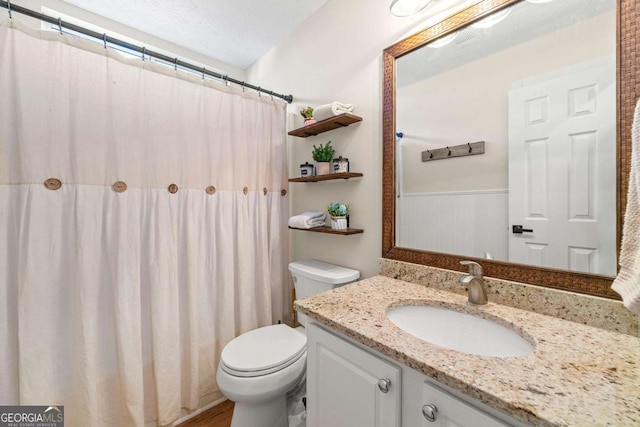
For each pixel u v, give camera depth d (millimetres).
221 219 1587
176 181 1435
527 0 900
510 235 941
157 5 1621
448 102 1091
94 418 1188
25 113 1055
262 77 2211
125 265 1254
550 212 859
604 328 749
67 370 1164
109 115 1235
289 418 1431
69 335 1167
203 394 1543
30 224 1061
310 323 946
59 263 1138
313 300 980
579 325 776
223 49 2107
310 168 1657
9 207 1053
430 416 603
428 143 1152
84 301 1160
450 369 576
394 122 1259
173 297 1400
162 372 1353
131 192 1282
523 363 598
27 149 1057
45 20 1100
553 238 854
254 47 2086
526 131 904
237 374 1160
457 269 1062
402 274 1217
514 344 788
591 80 785
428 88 1148
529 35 896
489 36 983
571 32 817
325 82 1639
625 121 729
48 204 1104
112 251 1238
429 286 1123
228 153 1628
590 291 783
